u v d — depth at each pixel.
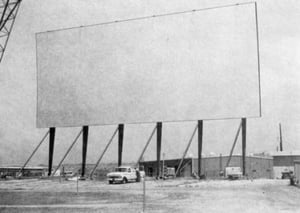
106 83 55.09
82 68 56.00
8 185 42.50
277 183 37.16
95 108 55.50
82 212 17.09
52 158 60.19
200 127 52.12
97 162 57.06
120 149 56.44
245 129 51.41
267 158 61.31
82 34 55.91
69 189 33.25
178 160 57.88
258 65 48.69
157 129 53.72
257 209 16.98
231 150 52.31
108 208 18.23
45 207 19.27
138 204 19.77
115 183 41.31
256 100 48.69
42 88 57.75
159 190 30.16
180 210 17.08
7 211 18.08
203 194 25.27
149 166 61.62
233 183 38.62
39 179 56.44
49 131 60.28
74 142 59.56
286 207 17.64
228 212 16.33
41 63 57.53
